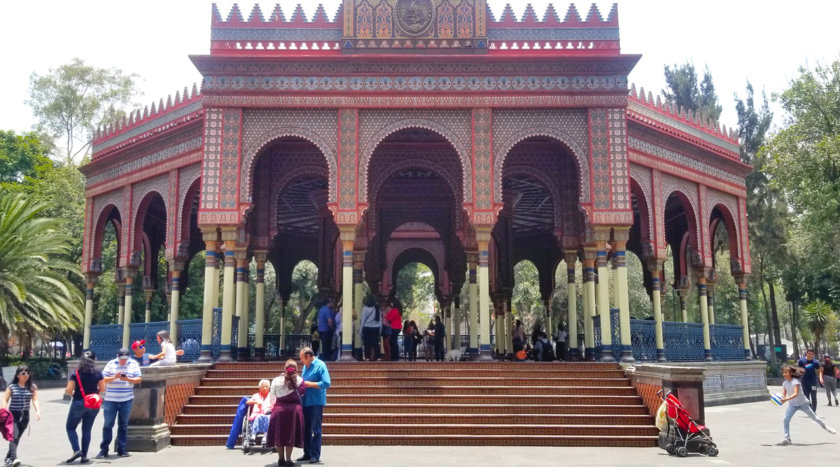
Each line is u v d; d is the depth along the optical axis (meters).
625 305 12.76
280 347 18.67
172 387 9.63
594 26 13.45
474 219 12.69
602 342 12.51
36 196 23.11
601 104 13.08
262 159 15.62
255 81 13.00
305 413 7.67
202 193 12.68
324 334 13.96
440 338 16.25
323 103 12.95
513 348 18.11
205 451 8.55
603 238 12.85
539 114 13.16
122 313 17.70
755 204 26.77
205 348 12.52
